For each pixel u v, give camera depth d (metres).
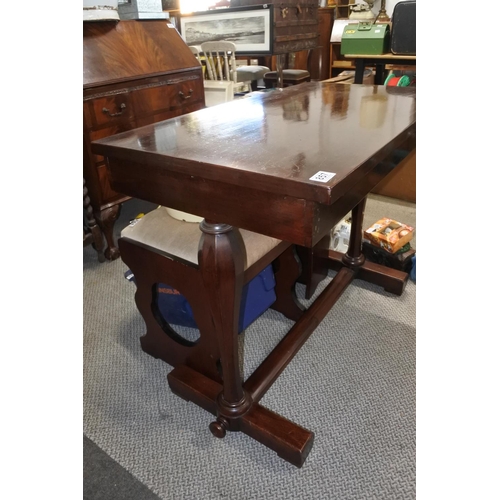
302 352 1.30
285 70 3.25
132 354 1.33
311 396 1.14
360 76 2.20
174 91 1.96
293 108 1.06
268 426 0.97
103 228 1.81
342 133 0.82
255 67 3.25
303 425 1.06
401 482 0.92
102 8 1.69
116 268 1.83
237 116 0.99
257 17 2.28
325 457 0.98
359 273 1.60
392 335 1.36
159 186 0.78
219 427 1.01
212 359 1.09
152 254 1.03
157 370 1.26
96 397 1.17
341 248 1.78
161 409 1.13
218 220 0.73
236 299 0.83
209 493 0.92
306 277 1.50
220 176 0.66
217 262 0.77
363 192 0.78
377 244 1.64
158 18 2.03
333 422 1.07
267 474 0.95
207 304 1.00
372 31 2.08
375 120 0.92
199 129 0.89
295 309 1.41
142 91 1.80
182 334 1.38
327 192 0.56
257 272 1.03
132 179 0.82
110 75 1.67
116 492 0.93
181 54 2.02
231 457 0.99
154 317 1.18
